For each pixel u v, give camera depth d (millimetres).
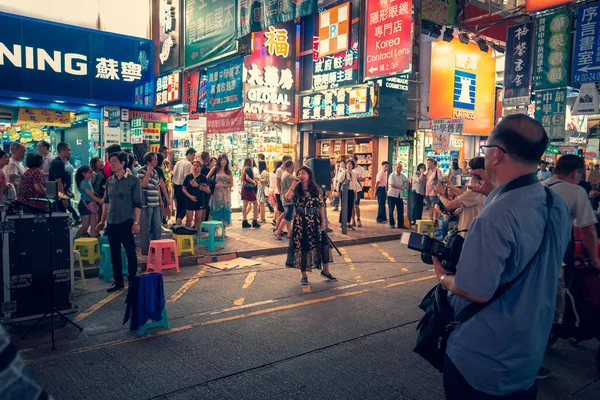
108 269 6988
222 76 11828
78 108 12328
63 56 11703
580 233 4031
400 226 12531
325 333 4883
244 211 11742
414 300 6129
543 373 3939
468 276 1640
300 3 7980
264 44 15250
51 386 3658
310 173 6848
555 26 10055
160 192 9406
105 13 12602
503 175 1754
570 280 3953
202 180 9555
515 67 10688
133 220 6344
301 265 6832
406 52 9422
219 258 8492
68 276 5113
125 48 12672
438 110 20281
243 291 6469
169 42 12398
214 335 4801
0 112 12016
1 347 738
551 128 10742
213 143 19156
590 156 26094
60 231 5055
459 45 20641
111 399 3459
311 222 6828
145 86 13109
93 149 12688
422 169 12797
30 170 6895
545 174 16625
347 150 21109
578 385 3824
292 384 3730
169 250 7707
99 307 5707
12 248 4758
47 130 16625
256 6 8977
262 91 15328
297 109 16250
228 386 3684
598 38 9055
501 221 1621
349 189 12125
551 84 10141
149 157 8227
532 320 1668
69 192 8555
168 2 12383
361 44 11461
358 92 13180
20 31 11055
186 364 4086
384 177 13359
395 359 4242
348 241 10492
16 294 4793
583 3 9156
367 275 7566
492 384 1675
